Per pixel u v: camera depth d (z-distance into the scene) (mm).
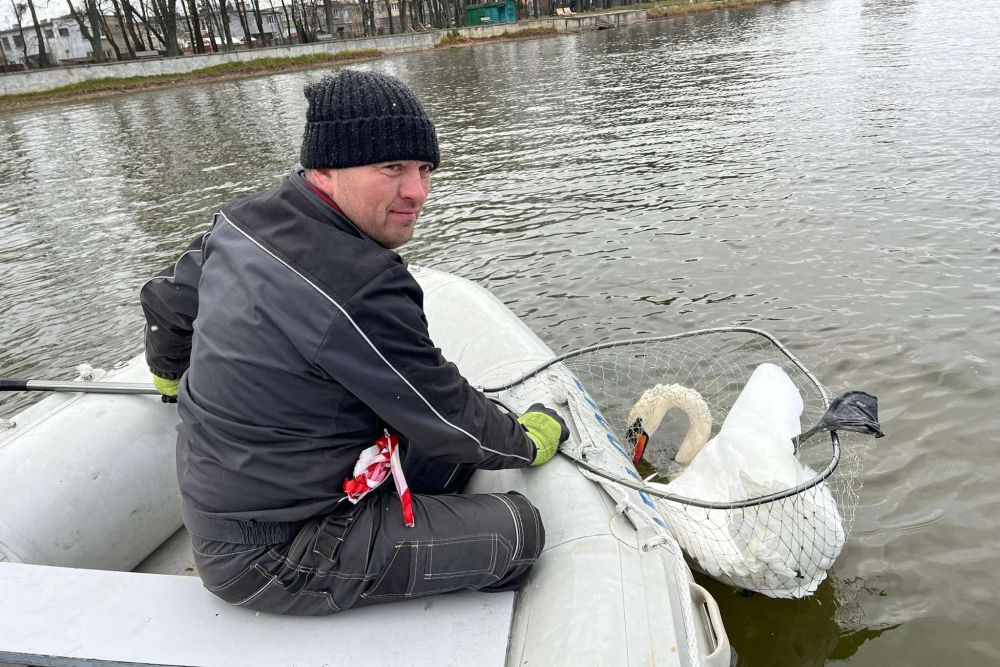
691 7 56344
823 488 2631
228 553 1614
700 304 5059
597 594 1726
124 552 2346
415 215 1652
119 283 7188
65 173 13195
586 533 1905
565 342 4762
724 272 5539
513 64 28422
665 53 25547
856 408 2365
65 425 2385
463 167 10523
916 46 17938
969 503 3033
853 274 5211
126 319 6270
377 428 1682
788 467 2451
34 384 2574
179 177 11984
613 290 5469
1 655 1617
